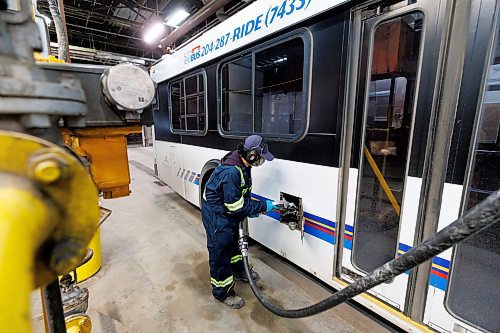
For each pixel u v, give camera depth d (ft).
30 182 1.22
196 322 6.00
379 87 5.11
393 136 5.37
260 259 8.82
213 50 8.90
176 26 22.39
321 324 5.90
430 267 4.37
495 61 3.60
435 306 4.40
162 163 15.74
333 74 5.42
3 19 1.33
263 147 5.95
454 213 4.02
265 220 7.96
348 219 5.58
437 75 4.01
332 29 5.33
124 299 6.76
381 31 4.86
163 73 13.69
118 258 8.86
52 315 2.04
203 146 10.66
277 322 5.99
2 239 1.03
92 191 1.47
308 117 6.05
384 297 5.12
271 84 7.87
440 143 4.07
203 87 9.96
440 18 3.93
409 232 4.58
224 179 5.73
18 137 1.20
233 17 7.75
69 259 1.46
